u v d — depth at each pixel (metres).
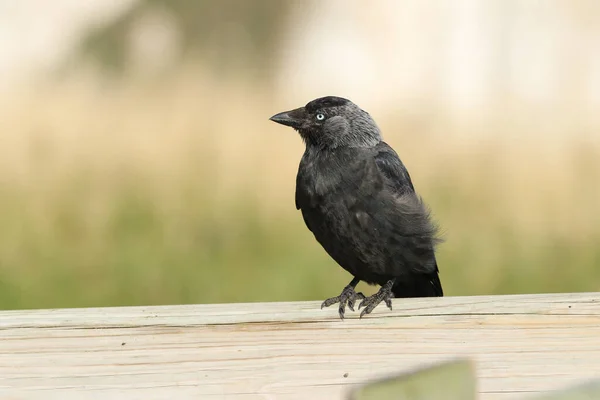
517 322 5.20
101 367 5.18
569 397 5.19
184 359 5.18
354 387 5.19
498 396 5.19
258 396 5.18
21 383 5.17
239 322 5.18
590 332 5.19
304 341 5.19
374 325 5.19
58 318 5.18
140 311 5.18
